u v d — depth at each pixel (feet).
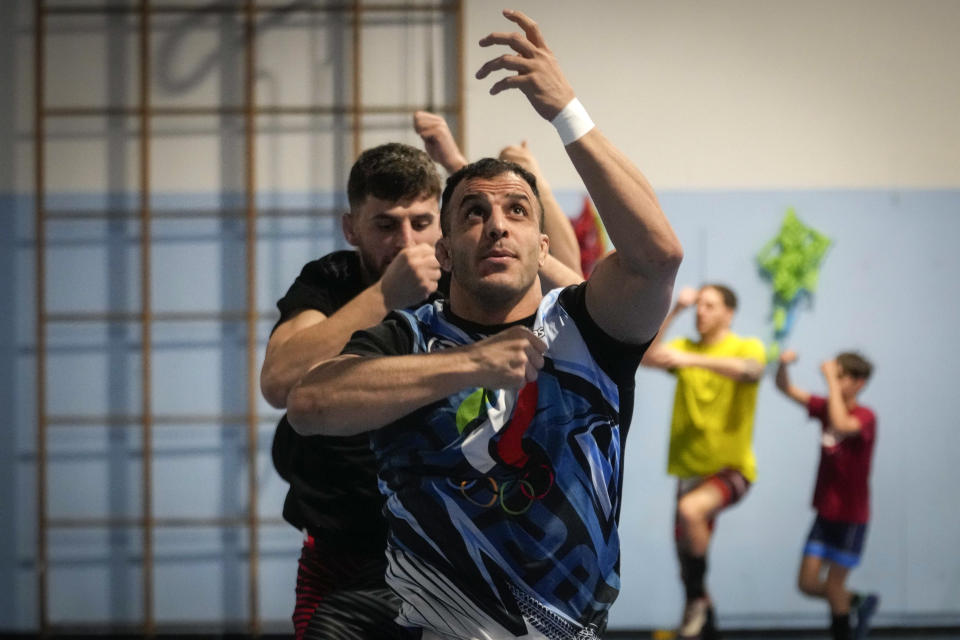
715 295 32.37
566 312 11.25
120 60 34.30
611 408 11.19
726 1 35.12
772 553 34.50
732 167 35.04
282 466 15.44
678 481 32.22
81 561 33.94
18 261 34.27
